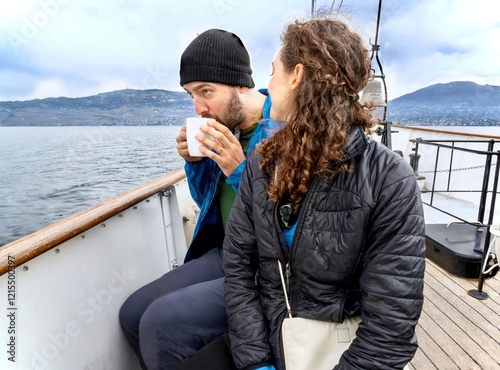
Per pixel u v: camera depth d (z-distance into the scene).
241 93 1.25
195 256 1.49
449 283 2.07
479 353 1.47
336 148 0.70
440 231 2.53
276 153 0.83
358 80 0.73
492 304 1.85
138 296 1.24
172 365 1.07
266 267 0.89
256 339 0.87
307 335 0.79
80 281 1.10
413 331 0.72
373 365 0.71
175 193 1.80
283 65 0.77
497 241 1.84
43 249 0.91
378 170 0.73
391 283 0.71
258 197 0.87
